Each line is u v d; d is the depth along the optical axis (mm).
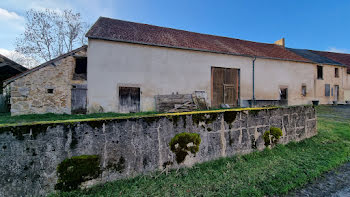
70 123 2020
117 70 8086
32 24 13477
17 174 1840
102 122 2178
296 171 2705
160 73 8852
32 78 7410
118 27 9562
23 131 1854
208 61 9906
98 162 2141
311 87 13492
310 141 4262
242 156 3191
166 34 10633
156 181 2297
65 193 1961
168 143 2555
